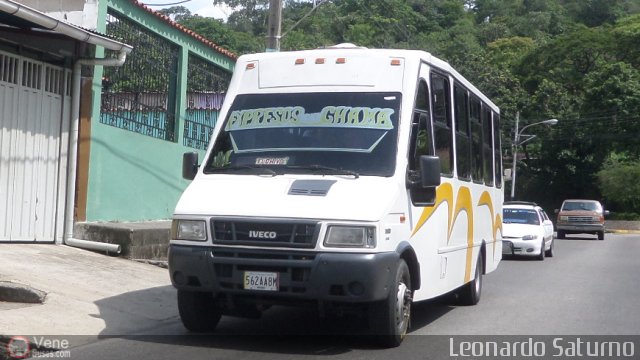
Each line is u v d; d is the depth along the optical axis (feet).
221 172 27.50
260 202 24.91
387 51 29.19
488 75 164.96
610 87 162.91
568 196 178.09
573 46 181.57
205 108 61.00
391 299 25.05
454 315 35.06
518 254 68.13
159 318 30.66
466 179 35.83
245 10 152.66
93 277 36.01
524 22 253.65
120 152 48.24
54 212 41.93
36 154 40.57
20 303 29.63
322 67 29.01
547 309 37.19
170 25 53.36
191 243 24.98
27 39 39.75
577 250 85.92
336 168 26.58
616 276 54.29
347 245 23.79
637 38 177.88
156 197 53.26
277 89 29.04
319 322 31.17
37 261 36.78
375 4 155.63
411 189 27.22
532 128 167.22
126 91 49.52
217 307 28.14
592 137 165.48
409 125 27.50
